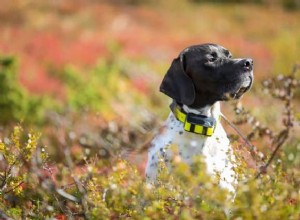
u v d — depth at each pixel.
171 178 5.52
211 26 42.56
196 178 5.03
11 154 6.62
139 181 5.59
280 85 9.37
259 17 45.97
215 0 52.38
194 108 7.05
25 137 8.64
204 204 5.27
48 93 19.48
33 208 6.46
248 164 6.81
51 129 13.16
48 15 39.03
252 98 13.56
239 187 5.28
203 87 7.09
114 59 25.80
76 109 16.38
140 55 28.16
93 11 41.53
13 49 25.55
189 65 7.19
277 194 5.47
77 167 8.20
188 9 48.22
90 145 10.51
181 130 6.94
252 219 5.01
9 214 6.25
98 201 5.61
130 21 41.06
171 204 5.60
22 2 38.94
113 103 18.67
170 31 39.06
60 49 26.41
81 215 6.08
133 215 5.56
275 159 8.12
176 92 7.08
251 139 8.54
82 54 25.78
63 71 22.52
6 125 14.11
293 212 5.25
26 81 20.00
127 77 24.20
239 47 31.86
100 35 33.38
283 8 50.56
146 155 9.30
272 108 12.36
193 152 6.84
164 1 48.00
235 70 7.09
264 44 34.09
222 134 7.13
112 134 11.65
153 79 24.16
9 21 36.47
